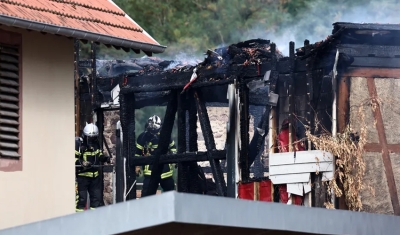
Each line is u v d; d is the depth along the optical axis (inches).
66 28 1165.7
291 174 1396.4
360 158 1339.8
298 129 1419.8
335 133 1354.6
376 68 1371.8
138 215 722.8
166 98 1700.3
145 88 1656.0
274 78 1449.3
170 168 1707.7
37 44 1227.9
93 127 1624.0
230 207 742.5
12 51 1194.0
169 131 1649.9
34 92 1217.4
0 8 1116.5
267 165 1854.1
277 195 1437.0
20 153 1194.0
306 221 820.6
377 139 1365.7
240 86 1512.1
